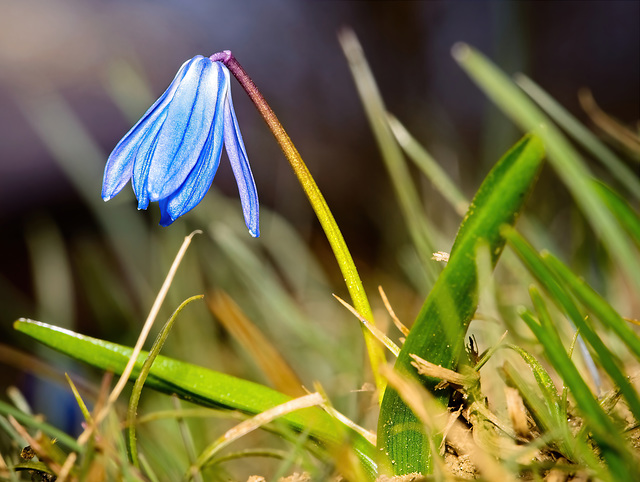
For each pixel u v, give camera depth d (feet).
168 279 0.51
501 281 0.71
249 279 0.76
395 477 0.50
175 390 0.52
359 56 0.69
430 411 0.50
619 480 0.47
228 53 0.53
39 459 0.52
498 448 0.50
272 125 0.52
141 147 0.52
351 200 1.60
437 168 0.67
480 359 0.52
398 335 0.74
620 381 0.47
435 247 0.66
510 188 0.47
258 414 0.50
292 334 0.73
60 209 1.62
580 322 0.47
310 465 0.50
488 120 0.94
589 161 0.89
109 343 0.53
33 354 0.78
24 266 1.45
